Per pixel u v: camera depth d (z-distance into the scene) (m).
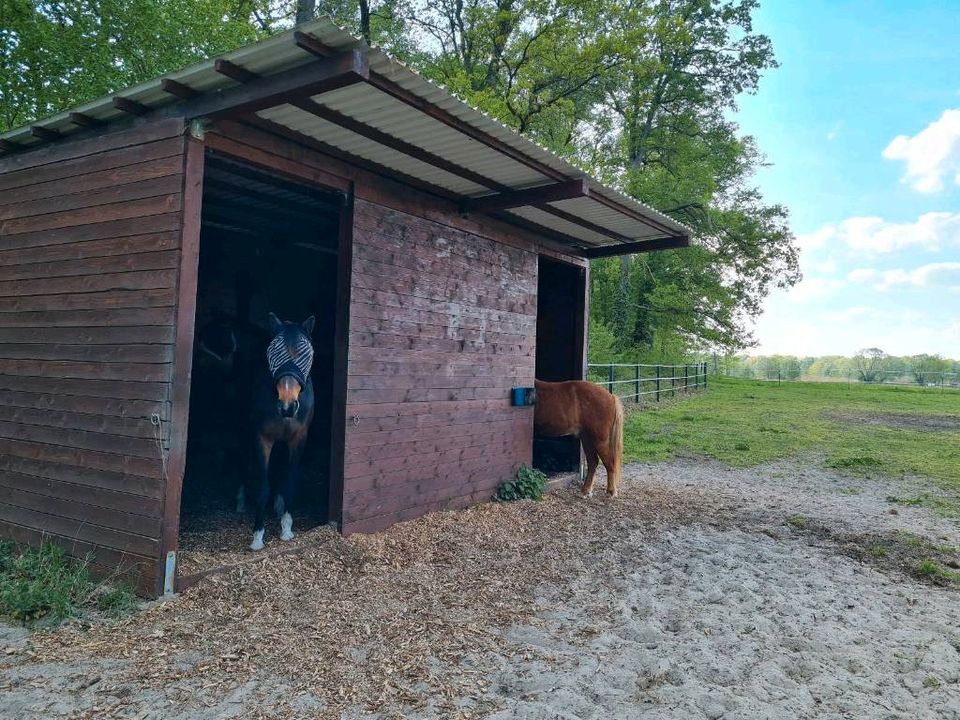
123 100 3.89
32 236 4.57
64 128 4.34
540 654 3.26
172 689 2.76
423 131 4.34
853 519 6.92
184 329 3.77
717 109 26.23
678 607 4.11
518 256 7.01
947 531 6.48
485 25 16.84
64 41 9.88
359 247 4.96
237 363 6.65
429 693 2.80
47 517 4.30
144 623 3.41
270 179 5.21
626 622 3.78
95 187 4.21
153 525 3.74
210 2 11.22
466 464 6.23
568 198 5.57
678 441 12.45
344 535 4.86
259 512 4.55
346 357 4.87
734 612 4.05
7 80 9.66
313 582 4.08
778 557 5.34
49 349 4.40
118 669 2.92
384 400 5.21
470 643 3.35
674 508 7.12
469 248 6.23
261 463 4.68
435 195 5.79
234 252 7.71
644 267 25.69
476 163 5.03
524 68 17.73
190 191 3.80
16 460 4.53
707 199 23.39
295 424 4.82
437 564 4.63
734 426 14.94
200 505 5.80
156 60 10.79
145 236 3.93
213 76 3.53
